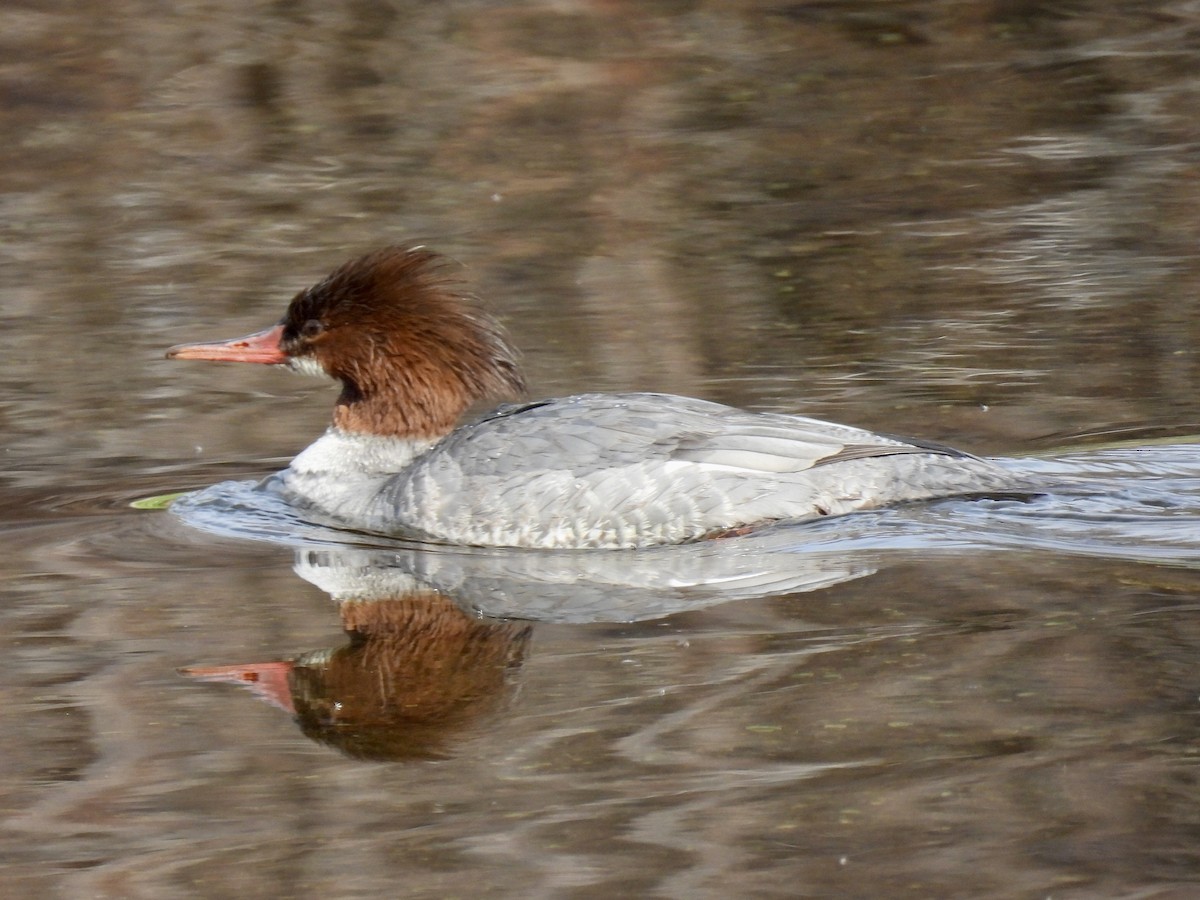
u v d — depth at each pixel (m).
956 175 23.11
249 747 8.42
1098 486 12.51
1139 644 9.16
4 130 26.00
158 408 15.79
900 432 14.31
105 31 29.34
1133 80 26.78
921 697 8.59
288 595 10.73
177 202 22.97
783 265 19.77
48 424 15.30
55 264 20.53
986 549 11.04
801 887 6.95
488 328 13.30
